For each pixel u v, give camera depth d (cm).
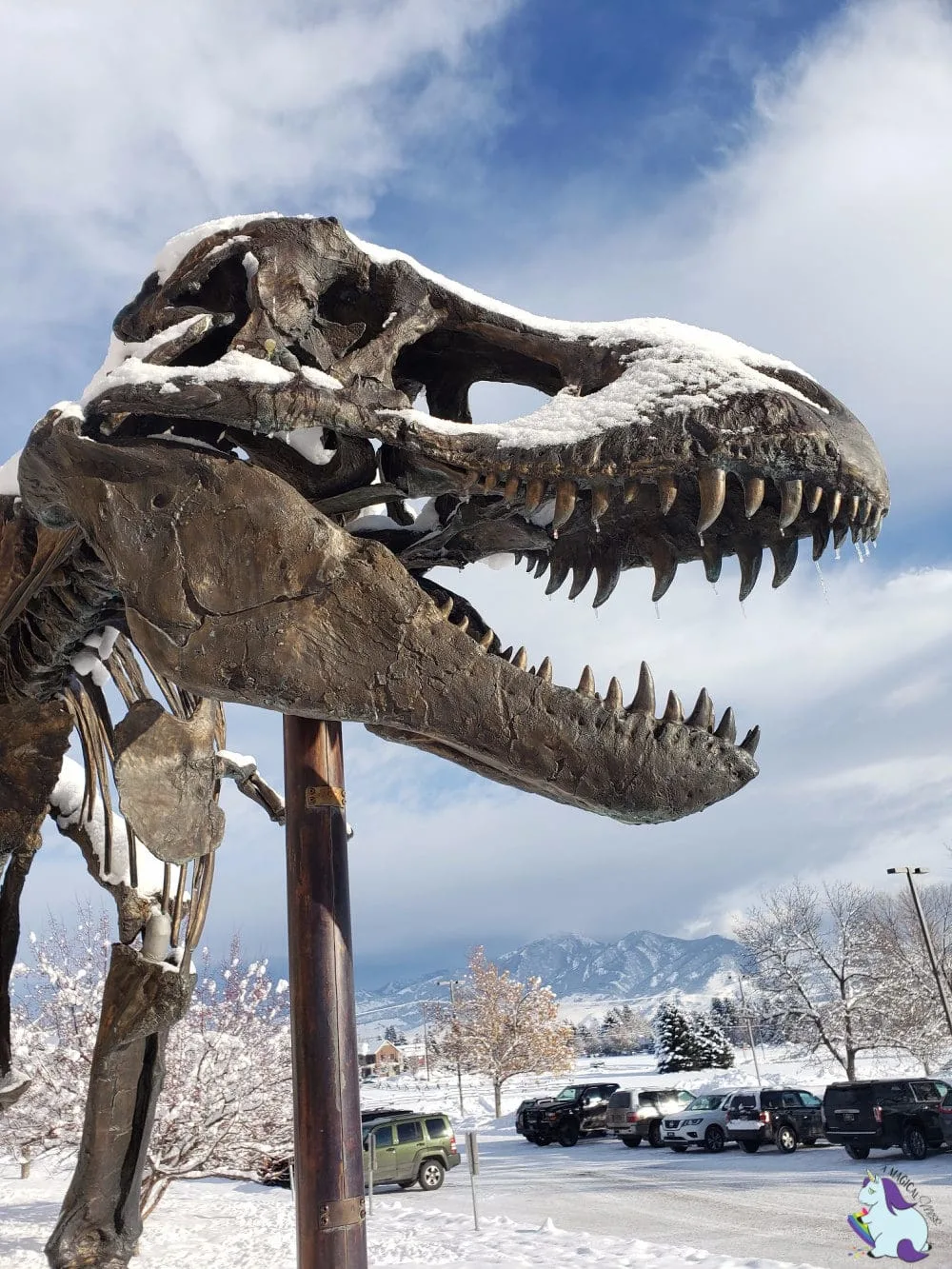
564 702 365
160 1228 1270
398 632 376
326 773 539
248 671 380
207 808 565
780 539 401
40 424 432
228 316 437
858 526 366
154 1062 659
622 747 361
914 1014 3312
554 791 367
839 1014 3347
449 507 454
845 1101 1886
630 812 361
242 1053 1414
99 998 1458
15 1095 657
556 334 414
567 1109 2830
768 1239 1126
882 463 372
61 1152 1569
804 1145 2266
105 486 416
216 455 409
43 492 460
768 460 353
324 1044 502
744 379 366
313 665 377
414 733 391
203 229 441
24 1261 1017
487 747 364
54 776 593
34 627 568
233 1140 1366
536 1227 1225
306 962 512
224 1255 1073
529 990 4522
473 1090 6012
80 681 657
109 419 433
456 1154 1975
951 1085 1847
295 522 391
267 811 725
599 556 437
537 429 371
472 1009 4650
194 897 693
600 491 363
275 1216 1380
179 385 400
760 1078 4144
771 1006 3538
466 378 468
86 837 688
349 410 397
